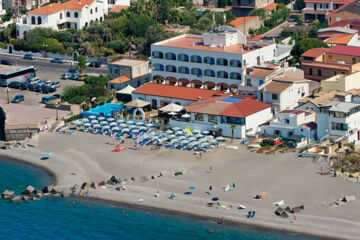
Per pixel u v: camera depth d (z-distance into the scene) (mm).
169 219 162500
